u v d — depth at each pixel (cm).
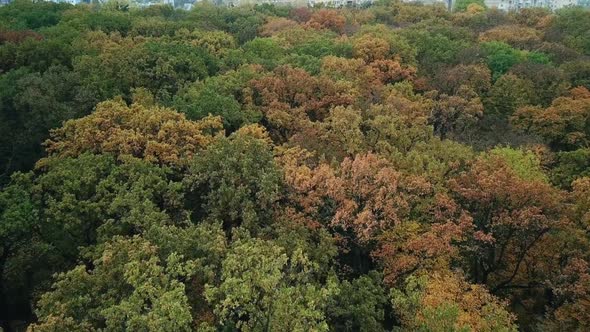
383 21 11556
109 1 11506
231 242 3222
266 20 10650
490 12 11950
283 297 2622
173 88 5900
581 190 3972
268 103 5500
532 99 6694
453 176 4275
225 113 5069
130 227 3522
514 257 3897
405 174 4216
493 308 3141
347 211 3491
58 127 4888
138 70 5897
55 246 3772
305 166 3934
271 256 2784
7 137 4922
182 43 7312
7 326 3916
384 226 3559
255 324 2645
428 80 7219
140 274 2728
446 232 3509
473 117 6075
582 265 3322
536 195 3647
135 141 4203
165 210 3584
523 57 7875
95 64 5891
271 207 3653
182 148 4241
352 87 5944
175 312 2419
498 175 3725
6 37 6700
